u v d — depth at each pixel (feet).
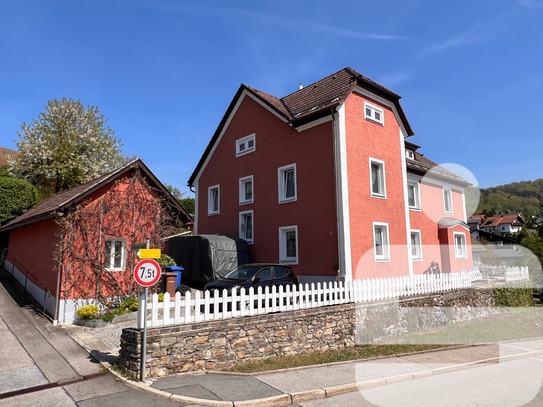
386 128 58.65
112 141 107.86
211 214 70.49
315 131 54.08
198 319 26.91
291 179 58.03
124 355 24.59
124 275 41.88
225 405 20.01
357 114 54.19
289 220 55.93
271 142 60.39
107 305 39.32
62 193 53.88
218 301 28.17
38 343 30.04
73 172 98.37
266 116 61.87
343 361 28.35
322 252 50.93
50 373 24.08
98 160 104.12
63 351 28.25
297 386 22.65
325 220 51.16
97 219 40.63
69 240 38.37
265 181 60.59
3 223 70.54
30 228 50.90
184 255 59.72
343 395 22.04
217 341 26.86
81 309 36.81
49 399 20.39
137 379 23.22
